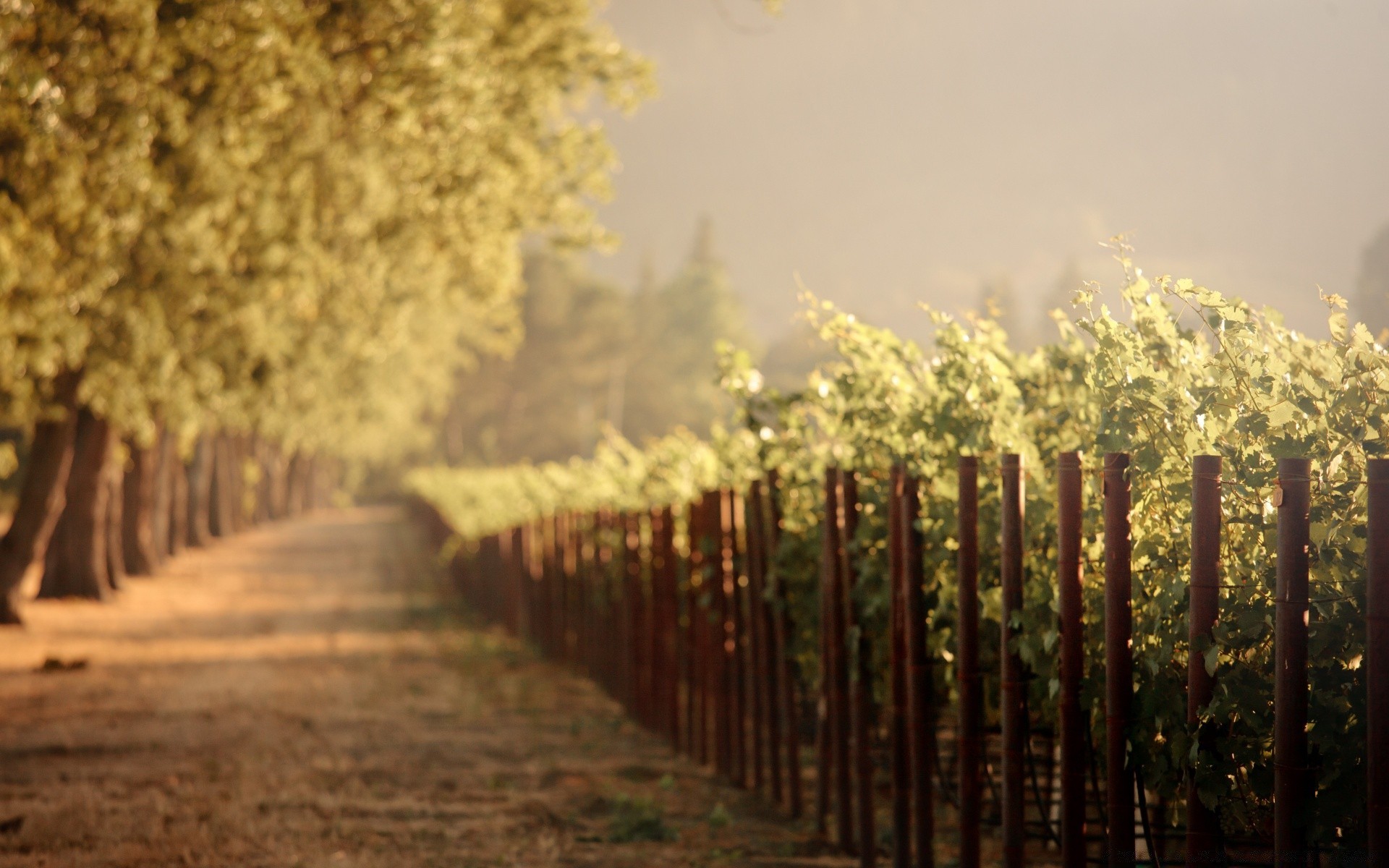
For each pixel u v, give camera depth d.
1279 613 6.15
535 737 19.88
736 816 14.52
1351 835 6.32
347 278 39.78
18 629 35.50
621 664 23.55
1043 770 12.12
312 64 23.34
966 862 9.64
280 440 114.06
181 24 20.69
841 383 12.12
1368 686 5.71
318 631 37.59
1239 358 7.23
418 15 23.38
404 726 20.41
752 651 15.77
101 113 20.92
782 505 14.81
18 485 85.44
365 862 11.74
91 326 32.78
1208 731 6.71
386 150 31.77
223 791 14.95
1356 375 6.74
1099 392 8.08
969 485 9.53
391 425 108.00
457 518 58.97
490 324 92.75
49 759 17.02
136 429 45.09
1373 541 5.69
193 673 27.27
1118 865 7.43
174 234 29.25
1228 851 8.09
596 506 29.36
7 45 18.59
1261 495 6.98
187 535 84.06
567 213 35.66
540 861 12.02
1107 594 7.50
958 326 10.60
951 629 10.77
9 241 23.75
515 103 30.77
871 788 11.90
